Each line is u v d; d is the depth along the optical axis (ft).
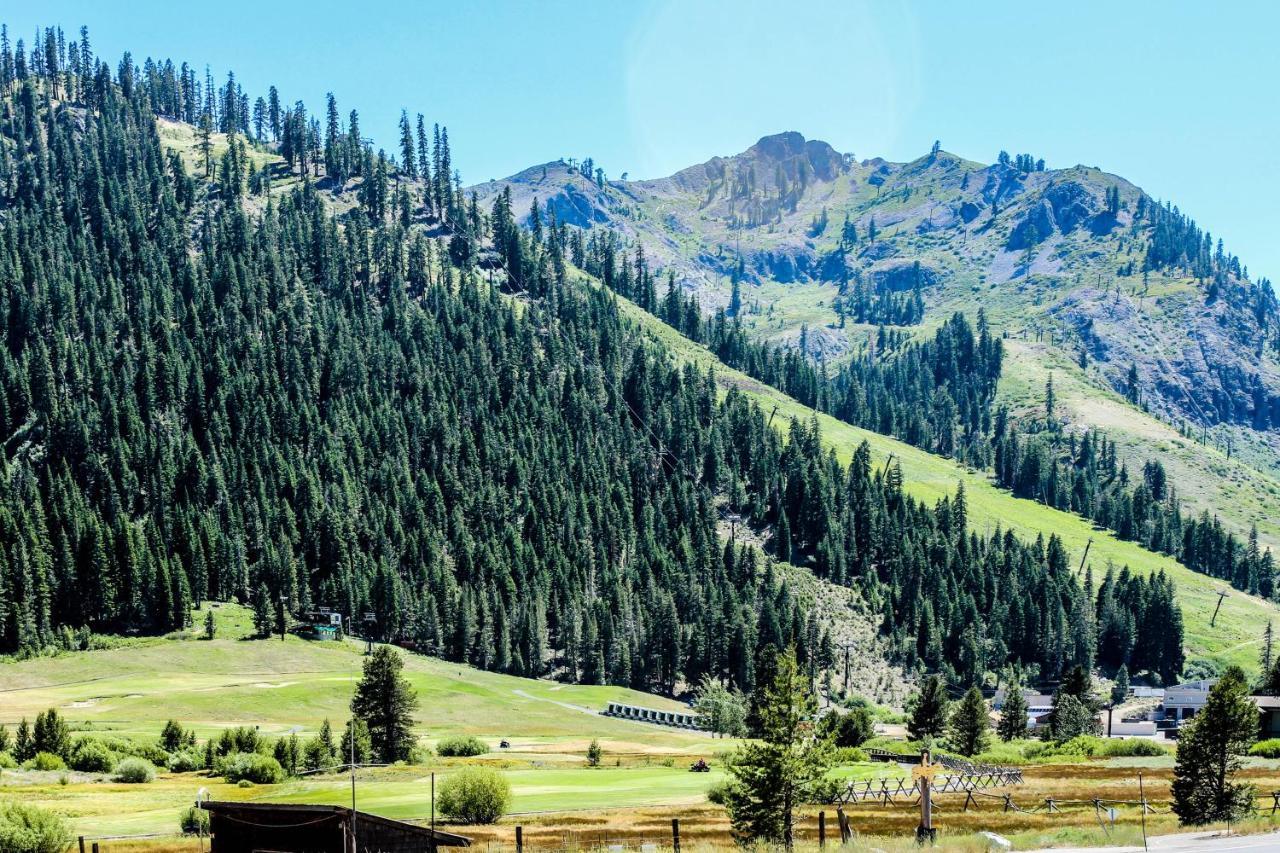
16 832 221.25
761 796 202.08
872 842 185.57
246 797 320.29
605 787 324.60
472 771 261.65
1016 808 247.09
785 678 206.18
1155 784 283.79
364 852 173.06
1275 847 164.35
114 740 413.80
